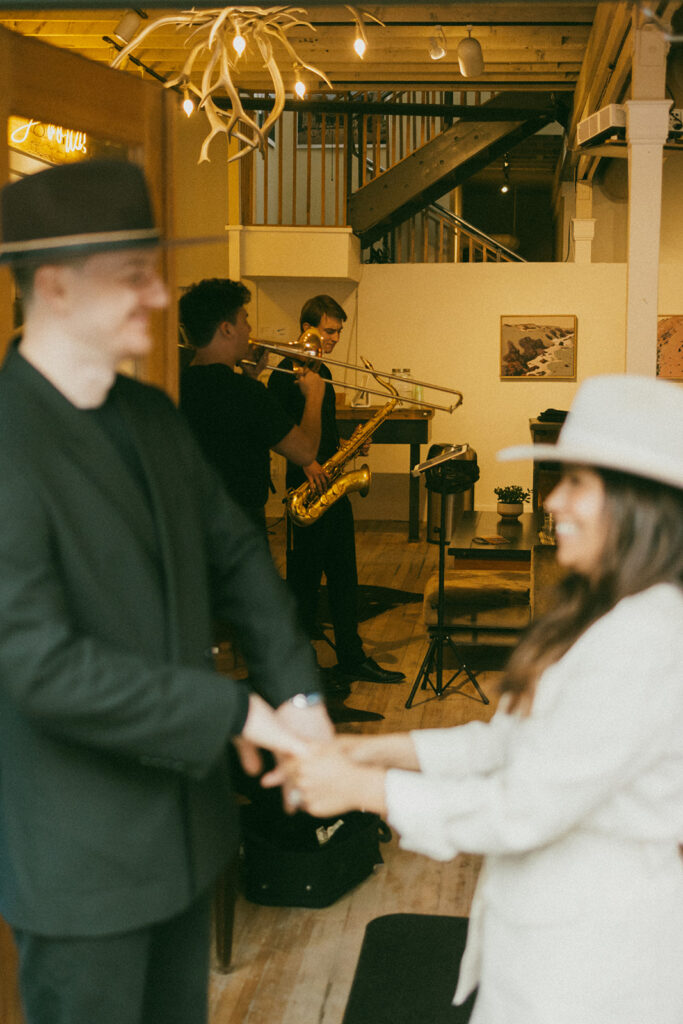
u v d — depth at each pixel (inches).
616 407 49.9
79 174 50.8
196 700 49.9
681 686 48.3
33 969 53.4
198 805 55.3
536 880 51.6
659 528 49.6
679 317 426.0
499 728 59.1
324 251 397.7
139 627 52.8
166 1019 60.2
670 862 51.9
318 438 186.4
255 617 62.8
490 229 616.1
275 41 309.4
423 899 123.3
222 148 380.2
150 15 278.4
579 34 308.8
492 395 429.1
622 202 437.1
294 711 60.7
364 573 321.4
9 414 50.9
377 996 101.3
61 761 51.2
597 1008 50.1
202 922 59.6
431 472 199.6
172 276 99.3
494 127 395.9
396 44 316.8
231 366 159.0
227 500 63.6
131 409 57.4
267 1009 100.0
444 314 426.9
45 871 51.3
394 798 51.7
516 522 255.8
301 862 119.4
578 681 49.0
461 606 209.2
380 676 206.4
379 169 408.8
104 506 51.9
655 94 232.8
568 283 422.6
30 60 80.8
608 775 47.7
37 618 47.9
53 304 51.9
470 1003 100.3
